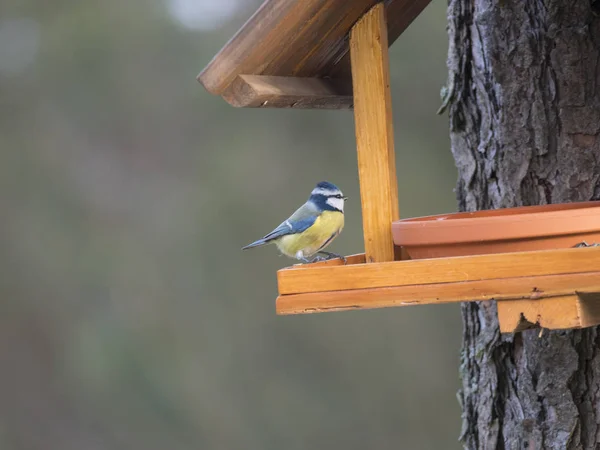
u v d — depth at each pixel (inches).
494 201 215.6
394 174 198.4
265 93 199.0
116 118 693.9
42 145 710.5
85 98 695.1
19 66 709.3
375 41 194.2
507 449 213.2
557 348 203.8
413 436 598.5
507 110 210.8
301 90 209.6
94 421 682.8
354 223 591.5
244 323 654.5
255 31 191.2
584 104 203.6
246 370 645.3
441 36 552.4
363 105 196.4
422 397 607.8
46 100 706.2
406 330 626.2
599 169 202.8
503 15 209.6
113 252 683.4
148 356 657.0
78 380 688.4
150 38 685.3
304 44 198.1
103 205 695.7
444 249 171.9
